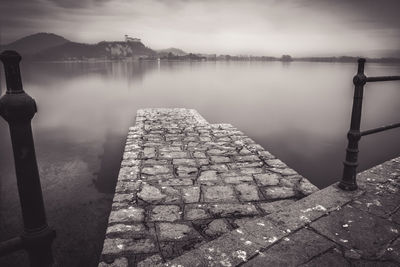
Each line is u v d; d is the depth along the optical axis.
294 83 43.22
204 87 35.53
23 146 0.93
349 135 2.71
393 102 24.38
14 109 0.88
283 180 4.24
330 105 22.25
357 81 2.54
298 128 14.25
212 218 3.20
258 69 94.19
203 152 5.66
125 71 78.75
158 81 45.12
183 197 3.70
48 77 55.78
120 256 2.56
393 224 2.23
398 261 1.83
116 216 3.23
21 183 0.96
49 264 1.06
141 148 5.96
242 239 2.06
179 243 2.75
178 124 8.59
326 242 2.02
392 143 11.98
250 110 19.16
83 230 5.07
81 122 15.52
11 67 0.89
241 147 6.00
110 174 7.92
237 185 4.07
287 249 1.94
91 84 41.19
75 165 8.70
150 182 4.18
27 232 1.00
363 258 1.86
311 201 2.59
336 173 8.52
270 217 2.34
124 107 20.12
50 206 6.01
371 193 2.74
